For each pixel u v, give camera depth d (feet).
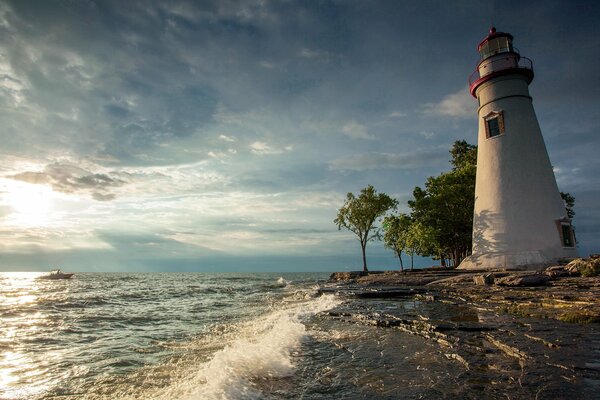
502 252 89.35
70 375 26.03
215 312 63.16
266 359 24.52
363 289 87.45
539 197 88.17
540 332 28.22
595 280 54.75
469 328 31.42
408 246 149.59
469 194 129.39
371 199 188.24
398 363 22.71
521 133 93.04
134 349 34.53
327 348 28.07
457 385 17.80
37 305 83.66
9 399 21.29
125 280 286.46
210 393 18.33
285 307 63.16
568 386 16.72
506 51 97.60
